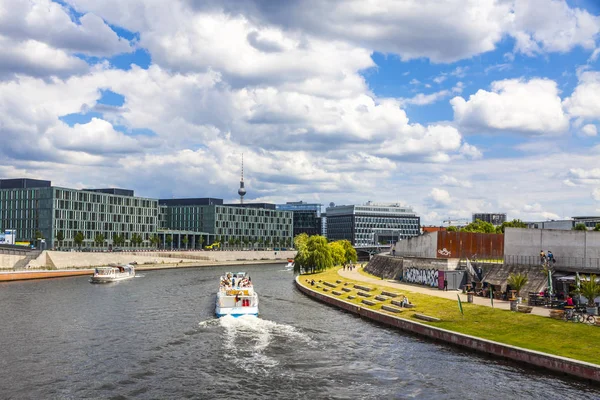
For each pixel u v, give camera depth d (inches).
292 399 1627.7
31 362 2021.4
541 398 1582.2
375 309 2901.1
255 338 2390.5
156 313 3125.0
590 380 1660.9
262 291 4382.4
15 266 6220.5
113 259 7500.0
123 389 1722.4
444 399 1608.0
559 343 1932.8
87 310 3250.5
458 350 2127.2
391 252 5418.3
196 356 2092.8
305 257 5236.2
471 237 4074.8
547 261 2945.4
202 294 4168.3
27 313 3129.9
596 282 2369.6
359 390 1696.6
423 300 2947.8
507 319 2317.9
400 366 1930.4
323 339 2358.5
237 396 1656.0
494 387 1686.8
